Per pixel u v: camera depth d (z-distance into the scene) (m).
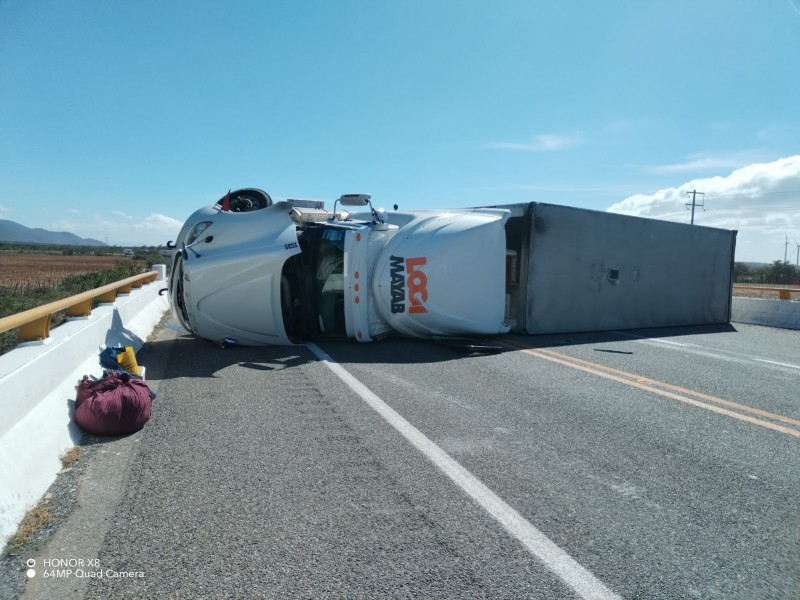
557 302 11.86
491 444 4.72
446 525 3.32
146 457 4.23
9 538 2.99
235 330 8.86
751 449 4.81
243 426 5.01
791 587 2.78
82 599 2.57
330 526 3.28
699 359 9.30
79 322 6.04
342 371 7.41
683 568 2.94
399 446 4.60
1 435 3.43
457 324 10.18
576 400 6.26
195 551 2.98
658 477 4.14
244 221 8.95
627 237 13.27
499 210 11.10
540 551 3.06
